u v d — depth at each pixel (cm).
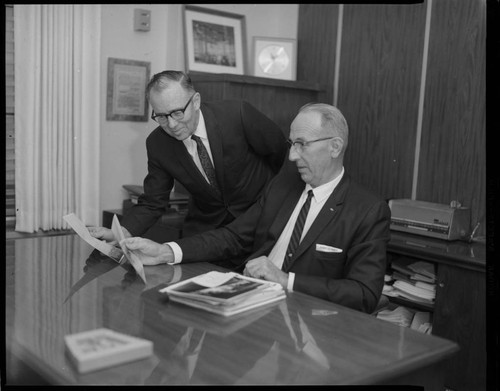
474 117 325
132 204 378
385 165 370
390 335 156
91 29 358
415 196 356
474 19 323
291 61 417
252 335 152
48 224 358
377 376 132
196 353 140
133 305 174
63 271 211
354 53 384
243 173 286
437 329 291
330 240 218
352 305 199
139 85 390
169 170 275
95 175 371
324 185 225
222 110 276
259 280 191
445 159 340
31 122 341
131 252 216
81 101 360
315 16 408
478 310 276
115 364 132
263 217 241
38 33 338
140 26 382
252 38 420
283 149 297
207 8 405
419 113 351
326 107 218
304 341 149
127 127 391
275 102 382
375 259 208
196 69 398
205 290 177
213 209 294
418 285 306
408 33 354
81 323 159
